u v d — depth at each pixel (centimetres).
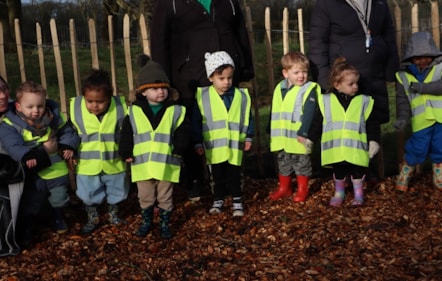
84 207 479
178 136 397
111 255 379
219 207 453
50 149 386
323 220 429
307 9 1570
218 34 450
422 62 463
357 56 461
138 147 396
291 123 460
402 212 441
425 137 473
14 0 1562
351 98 446
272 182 542
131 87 500
